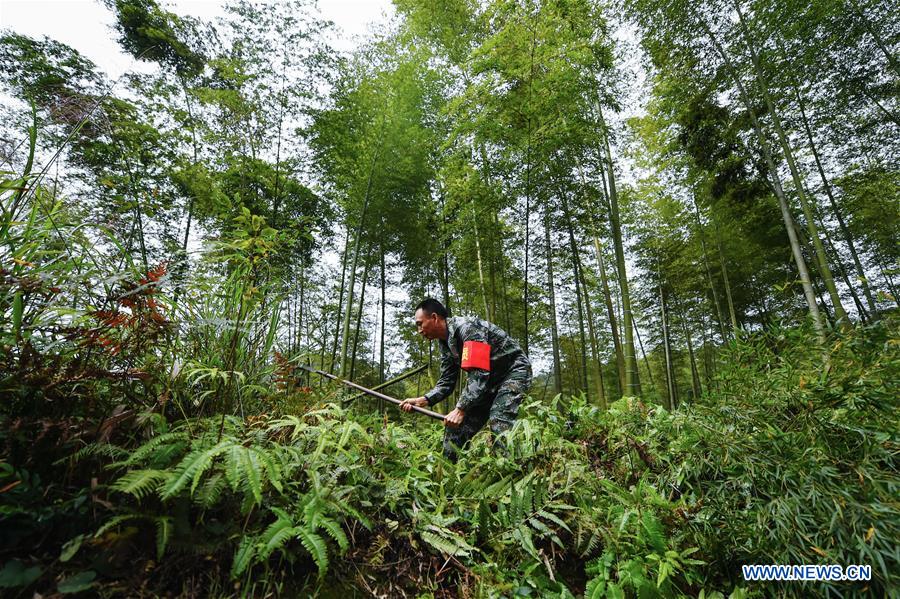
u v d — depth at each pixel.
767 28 6.01
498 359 2.50
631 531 1.61
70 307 1.27
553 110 4.99
